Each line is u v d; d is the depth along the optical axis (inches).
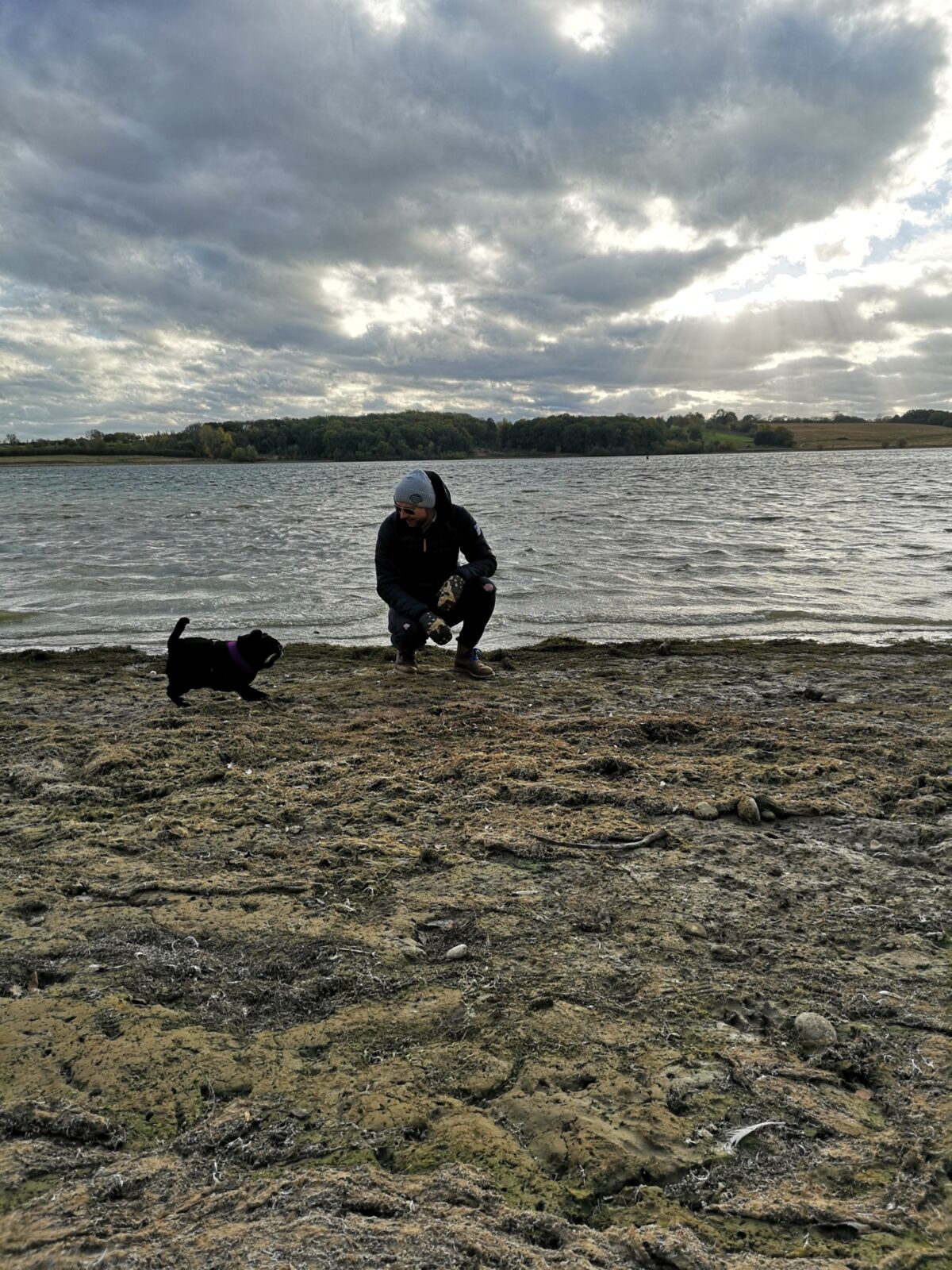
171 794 167.2
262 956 108.4
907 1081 85.6
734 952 109.9
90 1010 96.0
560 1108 81.4
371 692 248.1
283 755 189.0
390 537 261.3
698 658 302.5
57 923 116.0
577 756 186.4
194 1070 86.1
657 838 144.1
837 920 118.0
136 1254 63.6
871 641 343.3
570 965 106.7
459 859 136.9
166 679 266.7
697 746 197.3
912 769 177.8
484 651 311.7
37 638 342.6
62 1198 69.7
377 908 121.7
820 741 198.8
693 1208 70.7
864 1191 72.2
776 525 762.8
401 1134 77.8
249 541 650.2
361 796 163.8
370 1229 66.2
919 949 109.8
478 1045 91.1
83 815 156.1
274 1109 80.9
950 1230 68.2
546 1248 66.0
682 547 598.5
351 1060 88.6
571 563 522.0
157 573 488.4
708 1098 83.4
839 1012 97.0
